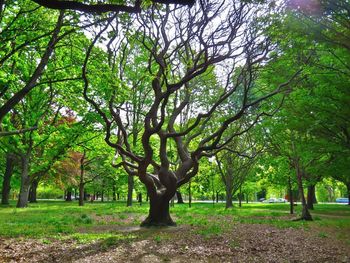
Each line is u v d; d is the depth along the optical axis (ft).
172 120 61.62
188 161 59.62
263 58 50.14
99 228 52.37
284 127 51.21
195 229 51.83
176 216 76.84
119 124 57.31
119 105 62.13
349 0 33.12
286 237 45.83
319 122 44.34
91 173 163.73
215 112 83.82
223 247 37.14
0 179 138.62
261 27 45.32
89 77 53.62
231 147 114.62
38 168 101.45
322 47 42.11
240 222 65.26
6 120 83.61
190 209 106.32
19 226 52.13
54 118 101.86
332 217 84.23
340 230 54.29
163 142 55.77
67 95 71.67
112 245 36.88
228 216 79.71
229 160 121.49
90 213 81.00
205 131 90.33
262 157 103.81
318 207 137.28
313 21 36.01
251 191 208.95
